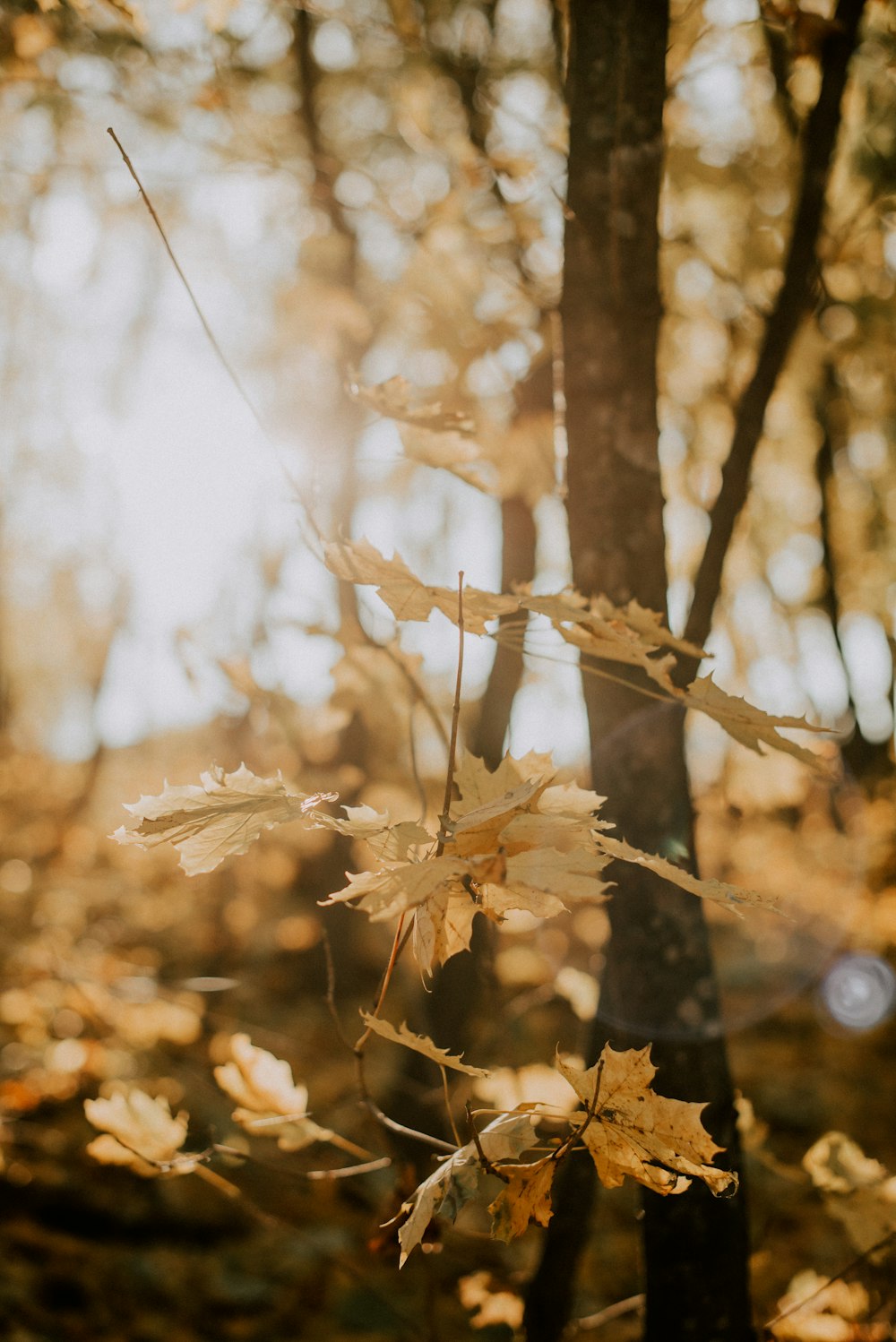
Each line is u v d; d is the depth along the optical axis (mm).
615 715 1596
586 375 1587
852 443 8031
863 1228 1563
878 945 6488
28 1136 3627
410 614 1019
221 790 973
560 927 3736
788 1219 2561
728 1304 1501
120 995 2996
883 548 9609
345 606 1999
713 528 1883
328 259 3627
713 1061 1546
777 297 1929
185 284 1008
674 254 3199
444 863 741
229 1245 3488
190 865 893
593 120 1569
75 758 11398
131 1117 1423
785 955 6707
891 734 9453
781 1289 2270
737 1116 1590
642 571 1574
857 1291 1764
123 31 2316
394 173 4082
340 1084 3971
